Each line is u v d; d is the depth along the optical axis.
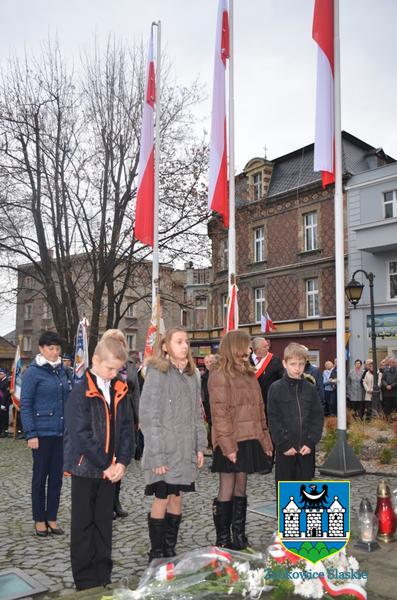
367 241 24.16
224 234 22.02
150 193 12.38
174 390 4.55
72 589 4.14
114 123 18.67
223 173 10.27
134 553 4.91
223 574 3.62
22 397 5.65
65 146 18.53
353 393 16.91
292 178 29.64
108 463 4.02
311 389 5.50
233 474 4.89
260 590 3.51
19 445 14.23
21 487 8.24
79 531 4.00
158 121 12.35
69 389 5.94
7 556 4.89
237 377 4.88
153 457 4.36
